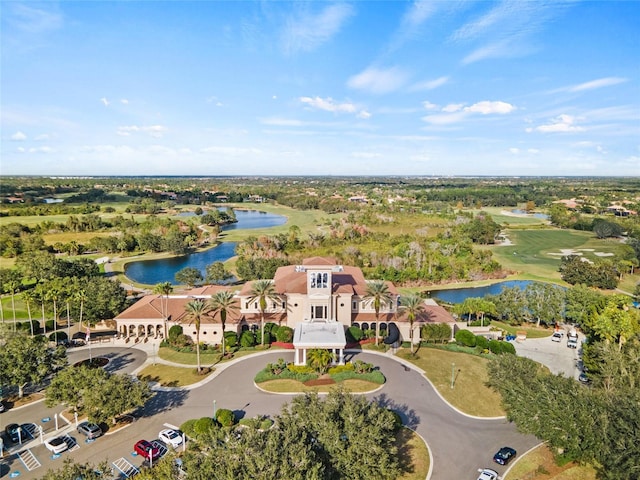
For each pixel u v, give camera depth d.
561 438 39.59
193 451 35.59
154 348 73.75
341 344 63.91
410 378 62.44
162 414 53.16
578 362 71.31
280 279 84.62
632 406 38.59
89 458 44.75
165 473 34.66
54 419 52.69
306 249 157.00
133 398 48.78
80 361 67.94
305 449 32.91
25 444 47.22
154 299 83.50
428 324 76.31
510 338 81.81
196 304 66.06
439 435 49.06
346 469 35.53
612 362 51.00
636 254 146.25
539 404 41.88
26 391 59.88
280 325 77.25
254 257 137.12
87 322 84.31
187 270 113.94
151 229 193.38
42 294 81.06
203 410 54.03
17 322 85.06
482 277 130.00
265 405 54.94
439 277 126.19
